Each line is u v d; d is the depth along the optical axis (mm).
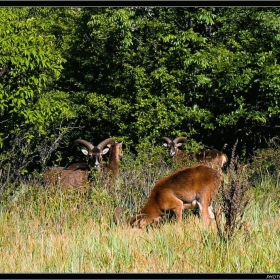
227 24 33844
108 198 17109
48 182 19453
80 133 35531
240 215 13703
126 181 18344
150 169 19328
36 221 15547
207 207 16141
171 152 28234
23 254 12789
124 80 34312
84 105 34625
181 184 16188
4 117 23078
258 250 12203
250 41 33000
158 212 16172
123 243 13008
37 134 23453
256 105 32219
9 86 22672
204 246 12586
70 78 36719
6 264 12219
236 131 33375
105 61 35156
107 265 11891
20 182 20062
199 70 32656
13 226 15383
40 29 37688
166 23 33750
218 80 31875
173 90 32469
